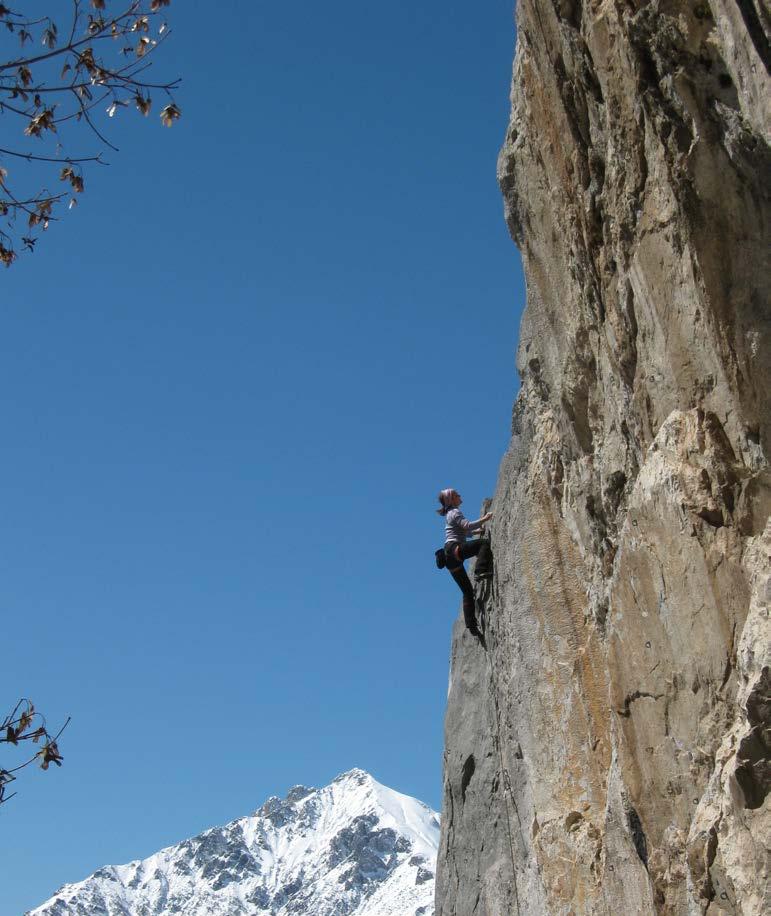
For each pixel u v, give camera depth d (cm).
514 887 2209
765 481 1209
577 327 1742
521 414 2231
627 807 1470
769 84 1162
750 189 1199
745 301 1210
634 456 1565
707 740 1271
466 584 2220
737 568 1223
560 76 1644
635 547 1387
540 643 1966
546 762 1911
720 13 1229
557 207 1738
